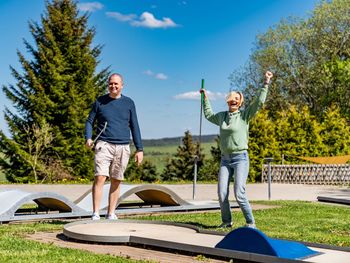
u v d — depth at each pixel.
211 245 5.23
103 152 7.53
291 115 30.52
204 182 23.50
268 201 12.94
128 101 7.74
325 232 7.18
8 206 7.80
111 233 6.00
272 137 28.95
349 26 37.59
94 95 33.56
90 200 9.08
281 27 39.03
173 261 4.83
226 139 7.11
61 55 32.50
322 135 30.66
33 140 31.83
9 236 6.14
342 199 12.97
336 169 27.22
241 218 8.66
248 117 7.04
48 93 32.38
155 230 6.31
